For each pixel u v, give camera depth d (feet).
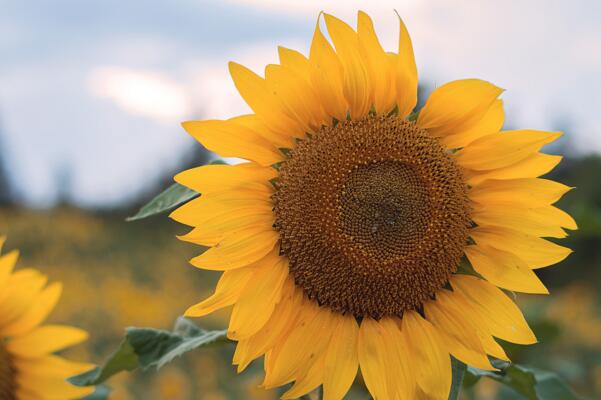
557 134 2.77
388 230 2.78
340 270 2.76
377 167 2.80
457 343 2.74
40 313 2.74
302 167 2.76
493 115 2.79
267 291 2.69
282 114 2.74
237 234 2.70
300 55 2.76
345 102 2.78
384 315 2.78
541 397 3.01
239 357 2.67
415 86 2.77
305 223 2.75
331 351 2.73
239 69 2.72
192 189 2.72
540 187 2.78
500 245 2.78
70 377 2.87
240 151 2.72
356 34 2.75
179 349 2.77
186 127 2.71
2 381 2.72
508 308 2.75
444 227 2.78
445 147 2.82
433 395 2.69
